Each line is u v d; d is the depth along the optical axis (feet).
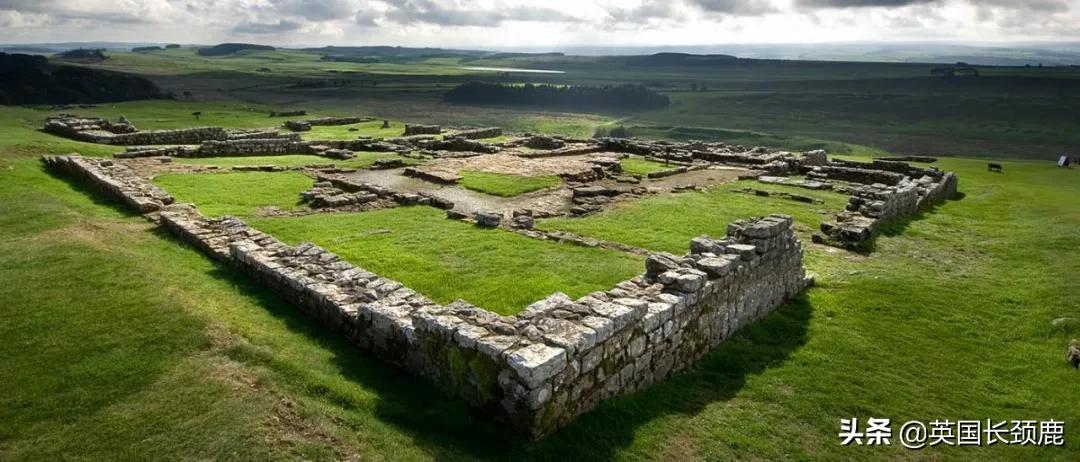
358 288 46.11
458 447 31.73
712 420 38.81
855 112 635.25
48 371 34.37
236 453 28.32
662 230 80.69
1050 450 37.52
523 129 467.52
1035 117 559.79
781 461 35.53
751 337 51.21
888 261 74.79
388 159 135.54
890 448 37.35
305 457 28.48
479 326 36.47
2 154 103.45
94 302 42.27
